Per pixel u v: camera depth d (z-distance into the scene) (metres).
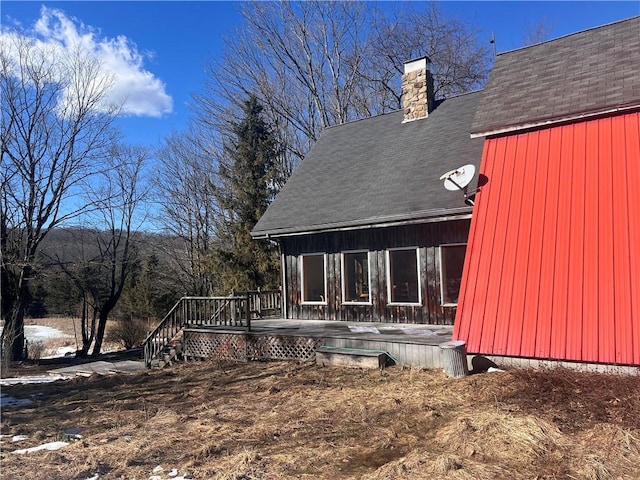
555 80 9.34
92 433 6.25
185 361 11.86
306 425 5.73
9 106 19.34
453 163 11.17
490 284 7.68
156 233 30.52
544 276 7.23
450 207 9.60
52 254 22.52
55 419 7.23
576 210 7.37
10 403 8.84
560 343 6.73
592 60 9.39
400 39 28.58
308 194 13.27
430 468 4.21
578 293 6.85
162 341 12.62
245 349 10.69
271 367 9.57
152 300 30.16
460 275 10.47
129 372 11.73
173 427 6.14
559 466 4.09
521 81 9.88
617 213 6.99
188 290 30.22
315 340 9.63
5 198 19.34
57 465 5.00
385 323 11.37
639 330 6.21
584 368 6.48
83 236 23.88
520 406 5.52
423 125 13.66
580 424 4.90
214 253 23.81
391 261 11.48
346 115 28.17
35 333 31.83
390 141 13.81
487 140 9.00
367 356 8.46
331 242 12.48
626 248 6.71
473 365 7.46
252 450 4.99
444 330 9.80
